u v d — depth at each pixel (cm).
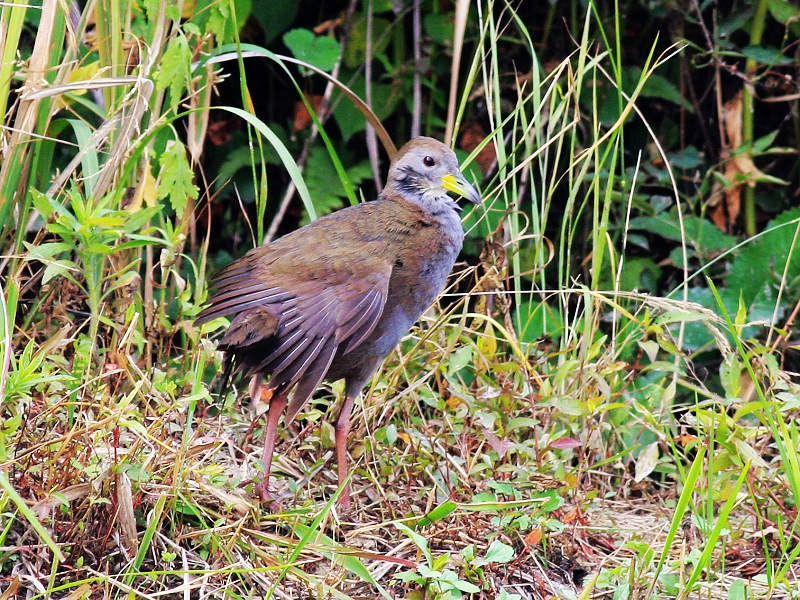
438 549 696
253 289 700
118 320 838
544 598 665
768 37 1205
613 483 858
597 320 889
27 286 813
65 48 970
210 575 638
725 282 1151
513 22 1180
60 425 704
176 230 805
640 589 650
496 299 934
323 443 785
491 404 795
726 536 704
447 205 787
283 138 1180
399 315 754
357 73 1155
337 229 736
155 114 863
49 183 898
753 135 1236
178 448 676
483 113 1178
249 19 1193
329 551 623
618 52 898
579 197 1166
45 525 633
